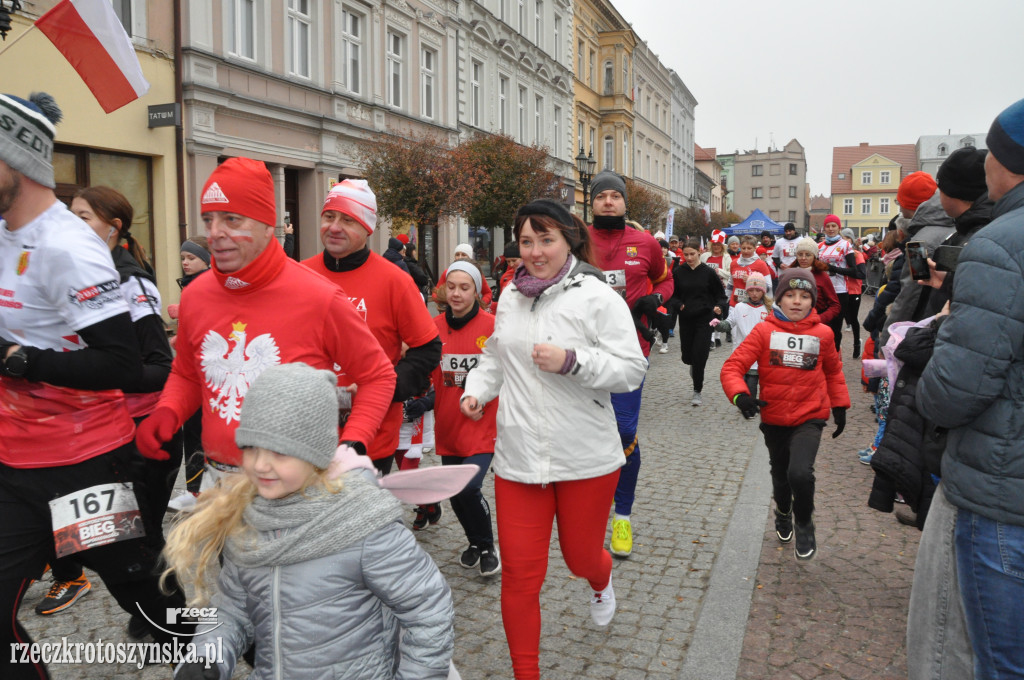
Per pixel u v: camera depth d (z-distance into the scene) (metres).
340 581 1.78
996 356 1.92
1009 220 1.96
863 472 5.86
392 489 2.06
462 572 4.10
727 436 7.22
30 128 2.18
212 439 2.40
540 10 31.16
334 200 3.21
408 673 1.80
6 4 9.32
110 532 2.35
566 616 3.55
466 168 16.61
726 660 3.12
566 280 2.75
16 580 2.25
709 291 8.49
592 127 39.91
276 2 15.77
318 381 1.82
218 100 14.10
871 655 3.17
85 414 2.33
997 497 1.98
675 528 4.69
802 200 114.50
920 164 100.44
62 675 3.04
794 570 4.05
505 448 2.79
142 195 13.08
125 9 12.42
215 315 2.40
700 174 73.94
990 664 2.03
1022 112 1.95
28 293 2.23
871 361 3.56
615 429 2.88
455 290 4.07
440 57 22.52
